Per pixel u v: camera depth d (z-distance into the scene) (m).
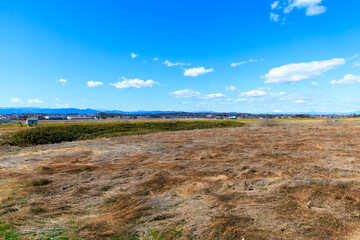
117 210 4.63
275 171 7.75
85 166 8.74
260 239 3.32
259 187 5.98
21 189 5.96
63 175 7.53
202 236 3.47
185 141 17.23
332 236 3.42
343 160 9.23
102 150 13.16
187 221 3.99
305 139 16.50
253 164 8.76
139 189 5.84
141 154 11.38
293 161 9.22
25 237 3.58
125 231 3.69
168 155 11.13
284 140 16.38
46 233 3.69
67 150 13.26
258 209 4.37
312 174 7.11
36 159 10.34
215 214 4.14
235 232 3.52
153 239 3.49
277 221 3.88
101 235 3.57
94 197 5.41
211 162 9.37
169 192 5.59
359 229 3.61
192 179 6.77
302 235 3.45
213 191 5.65
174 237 3.52
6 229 3.85
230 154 11.17
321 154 10.64
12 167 8.78
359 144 13.66
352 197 4.85
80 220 4.17
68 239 3.50
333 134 19.80
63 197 5.39
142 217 4.22
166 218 4.22
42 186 6.23
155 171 7.79
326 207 4.51
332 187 5.50
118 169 8.30
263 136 19.53
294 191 5.32
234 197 5.06
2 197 5.34
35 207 4.72
